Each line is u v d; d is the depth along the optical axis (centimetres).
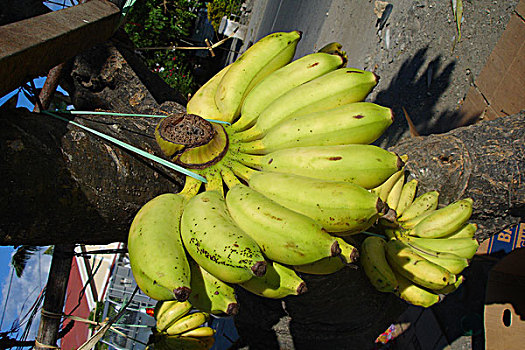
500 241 435
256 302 256
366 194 141
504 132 241
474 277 485
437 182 240
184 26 1177
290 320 251
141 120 190
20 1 189
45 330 254
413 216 221
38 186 137
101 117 171
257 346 272
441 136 256
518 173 231
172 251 132
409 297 198
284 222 136
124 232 172
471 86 420
